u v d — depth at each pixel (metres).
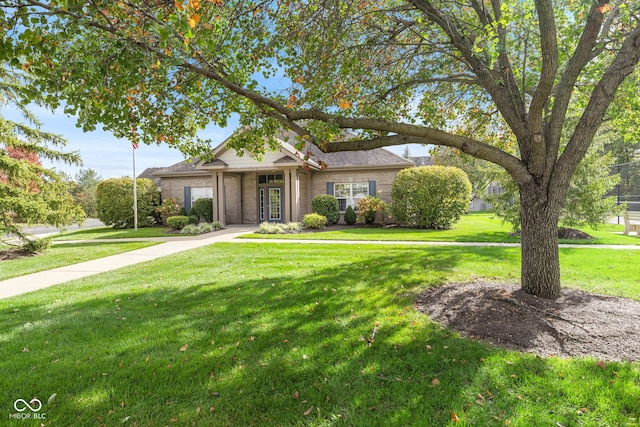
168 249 10.84
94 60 3.12
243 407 2.53
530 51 5.69
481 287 5.18
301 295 5.20
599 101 4.04
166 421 2.39
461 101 7.30
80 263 8.74
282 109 4.38
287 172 16.58
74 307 4.90
